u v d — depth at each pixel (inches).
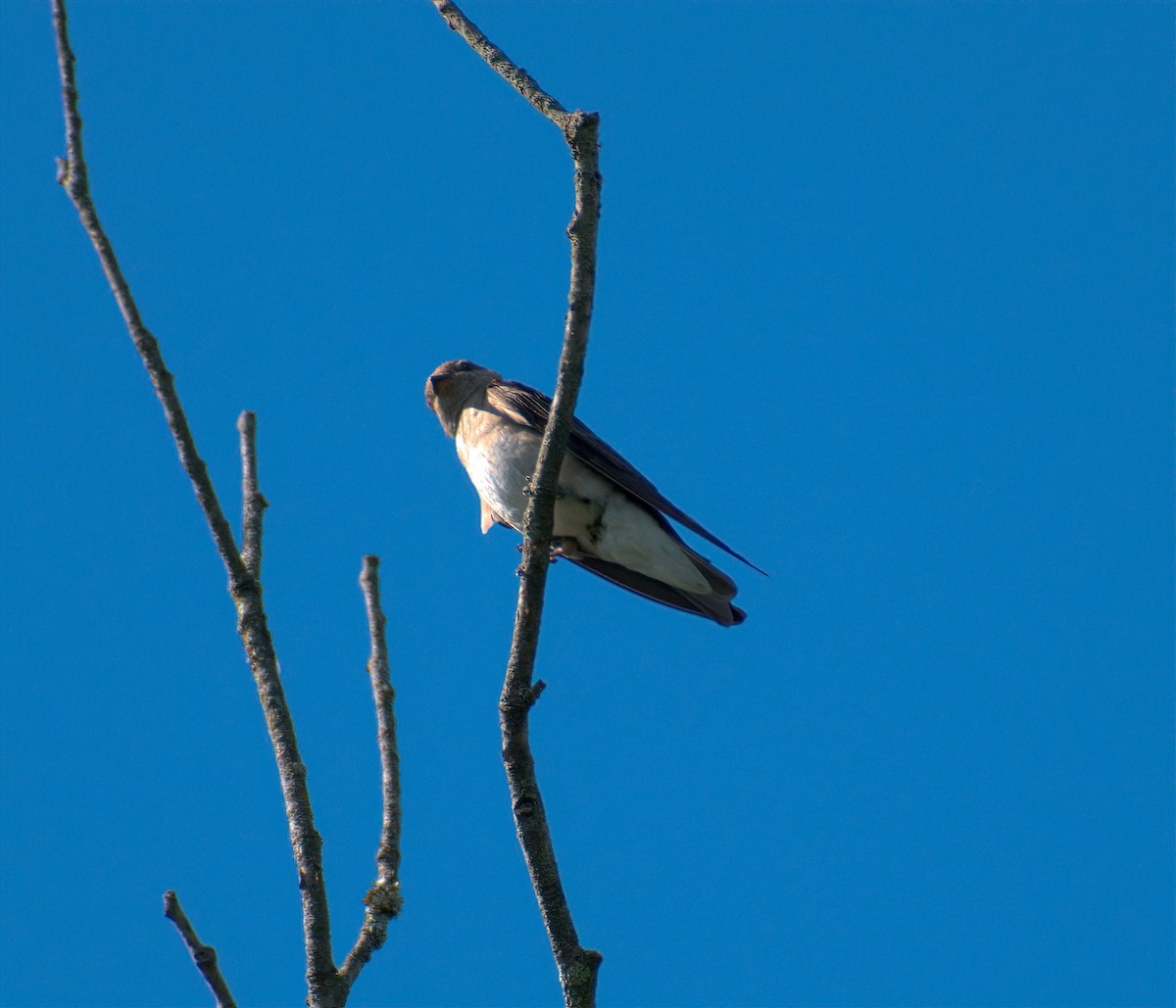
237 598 327.3
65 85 336.5
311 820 304.5
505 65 383.9
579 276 372.2
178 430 327.6
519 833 351.6
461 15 397.7
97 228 331.3
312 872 298.7
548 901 342.0
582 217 367.9
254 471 364.2
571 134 366.6
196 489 328.8
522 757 362.6
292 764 309.9
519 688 367.9
